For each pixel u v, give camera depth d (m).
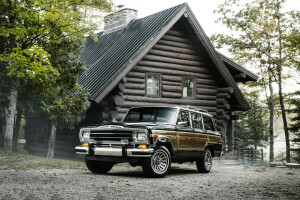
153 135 8.63
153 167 8.73
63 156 20.34
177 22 19.19
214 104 20.12
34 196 5.70
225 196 6.18
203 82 19.88
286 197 6.20
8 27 14.18
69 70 15.63
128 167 12.19
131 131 8.59
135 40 18.41
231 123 21.64
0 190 6.15
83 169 10.59
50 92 15.23
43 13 13.88
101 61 19.05
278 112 28.12
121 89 16.00
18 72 13.62
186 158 10.01
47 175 8.52
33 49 13.38
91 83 17.05
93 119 17.53
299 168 14.37
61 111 15.47
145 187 7.01
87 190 6.41
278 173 11.11
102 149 8.88
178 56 19.05
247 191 6.81
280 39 25.33
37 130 24.17
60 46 15.52
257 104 30.62
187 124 10.31
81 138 9.44
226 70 19.58
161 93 18.31
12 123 15.07
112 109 16.33
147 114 10.15
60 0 14.44
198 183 7.91
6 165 10.73
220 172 11.37
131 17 22.83
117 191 6.41
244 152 20.66
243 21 26.03
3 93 15.82
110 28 23.94
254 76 20.89
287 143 26.06
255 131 30.86
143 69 17.77
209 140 11.22
